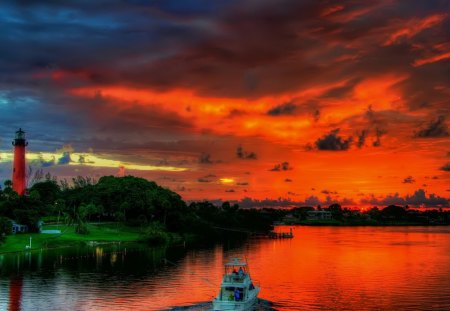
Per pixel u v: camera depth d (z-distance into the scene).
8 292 89.06
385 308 79.62
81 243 181.25
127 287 94.44
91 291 90.31
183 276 108.19
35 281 100.25
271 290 93.75
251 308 78.06
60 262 130.12
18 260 132.50
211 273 113.19
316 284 100.69
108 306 78.62
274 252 169.50
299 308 79.00
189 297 85.44
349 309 78.88
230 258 145.62
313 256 156.12
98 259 138.25
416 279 107.75
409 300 85.31
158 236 199.12
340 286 98.25
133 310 75.94
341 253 168.62
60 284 97.12
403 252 174.12
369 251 177.38
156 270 117.44
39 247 162.25
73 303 80.44
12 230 175.50
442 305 81.62
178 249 176.38
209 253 162.00
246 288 77.00
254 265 131.38
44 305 79.19
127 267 122.44
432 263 138.38
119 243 190.50
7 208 192.25
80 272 112.69
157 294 87.81
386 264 135.38
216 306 73.81
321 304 82.06
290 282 102.88
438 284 100.88
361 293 91.25
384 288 96.12
